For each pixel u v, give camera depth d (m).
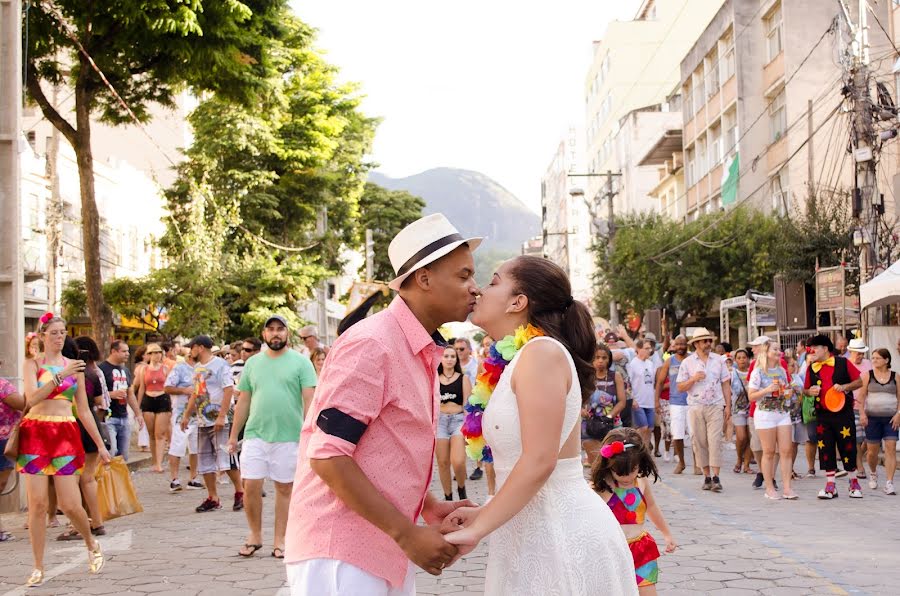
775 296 26.84
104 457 8.70
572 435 3.61
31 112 41.88
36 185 30.61
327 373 3.33
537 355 3.48
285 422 8.64
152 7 19.53
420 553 3.22
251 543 8.76
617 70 71.69
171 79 22.36
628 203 64.25
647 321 37.16
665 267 38.00
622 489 5.36
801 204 33.03
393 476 3.34
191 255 29.53
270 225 39.06
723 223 36.25
